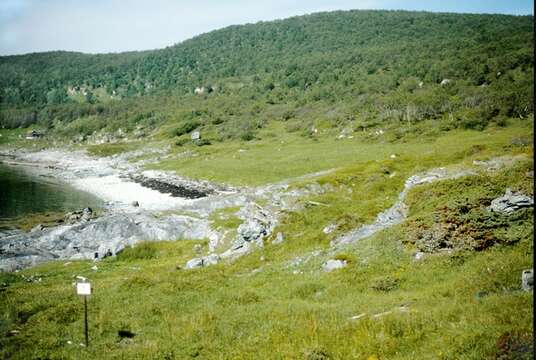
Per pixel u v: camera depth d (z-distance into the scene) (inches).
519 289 682.8
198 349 691.4
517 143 2529.5
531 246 887.7
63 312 927.7
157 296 1046.4
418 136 4616.1
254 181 3705.7
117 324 850.8
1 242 2207.2
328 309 802.8
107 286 1217.4
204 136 6909.5
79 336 797.2
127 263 1818.4
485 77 5989.2
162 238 2165.4
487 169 1587.1
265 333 718.5
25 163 6171.3
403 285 894.4
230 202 2751.0
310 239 1457.9
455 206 1116.5
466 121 4532.5
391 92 6973.4
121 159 5964.6
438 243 1013.8
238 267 1347.2
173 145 6461.6
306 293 968.9
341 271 1047.6
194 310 922.7
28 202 3376.0
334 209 1720.0
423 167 2559.1
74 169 5300.2
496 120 4475.9
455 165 1809.8
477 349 502.6
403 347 576.7
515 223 986.7
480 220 1028.5
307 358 593.0
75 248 2146.9
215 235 1941.4
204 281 1168.8
